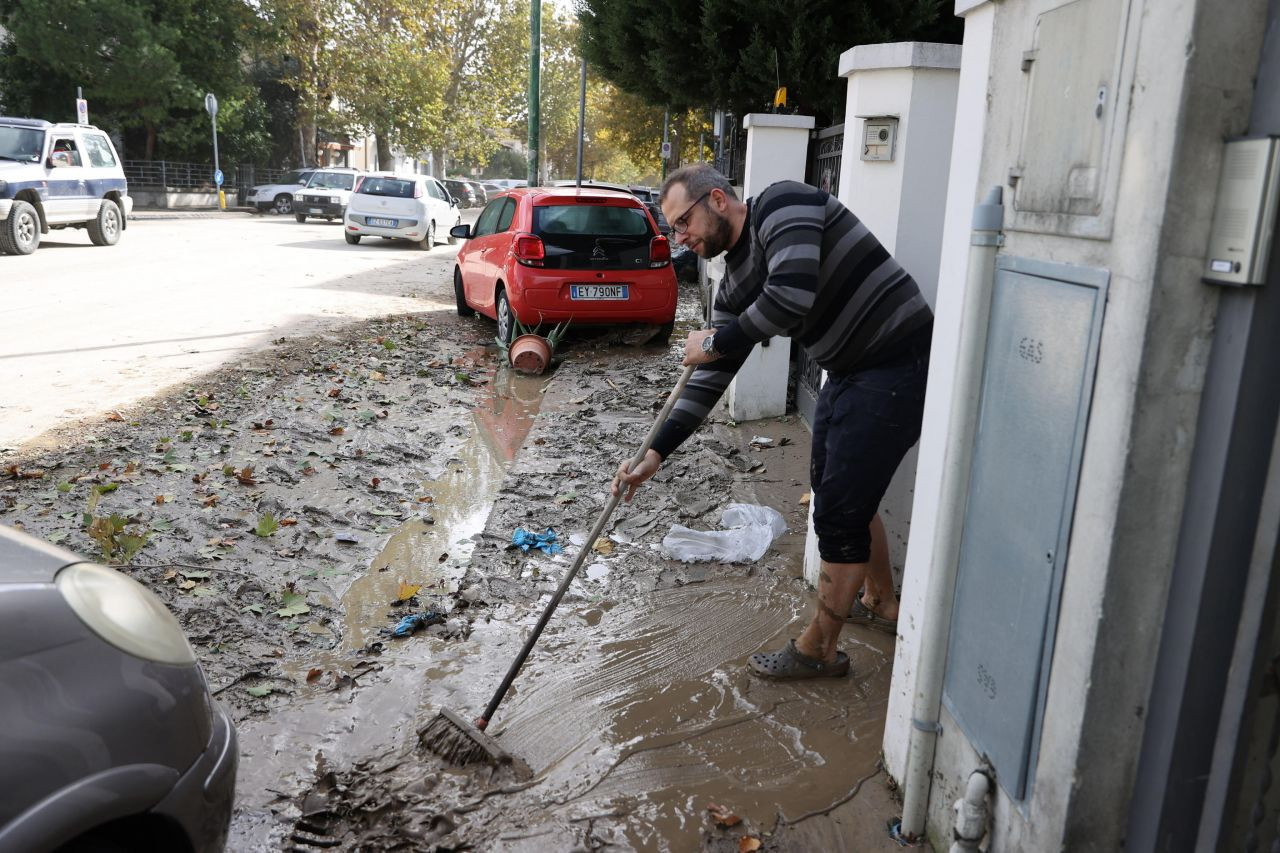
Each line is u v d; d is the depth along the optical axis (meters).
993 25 2.22
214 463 5.67
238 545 4.54
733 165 15.52
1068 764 1.82
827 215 2.96
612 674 3.46
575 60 64.75
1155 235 1.59
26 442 5.88
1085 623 1.77
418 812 2.68
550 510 5.14
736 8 10.81
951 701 2.38
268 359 8.59
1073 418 1.82
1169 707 1.72
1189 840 1.77
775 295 2.84
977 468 2.26
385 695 3.31
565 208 9.46
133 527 4.63
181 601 3.93
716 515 5.09
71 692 1.62
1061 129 1.90
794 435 6.46
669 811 2.69
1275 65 1.50
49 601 1.68
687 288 17.03
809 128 6.51
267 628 3.79
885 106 3.83
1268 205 1.47
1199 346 1.63
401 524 4.98
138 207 35.00
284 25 38.53
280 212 35.38
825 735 3.08
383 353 9.32
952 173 2.47
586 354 9.62
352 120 43.53
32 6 31.20
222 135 40.19
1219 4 1.51
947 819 2.40
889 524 3.95
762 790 2.78
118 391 7.20
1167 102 1.56
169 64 33.00
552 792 2.78
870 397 2.99
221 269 15.52
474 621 3.90
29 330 9.52
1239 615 1.67
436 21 45.09
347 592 4.16
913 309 3.01
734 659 3.58
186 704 1.86
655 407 7.37
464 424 6.96
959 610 2.34
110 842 1.68
